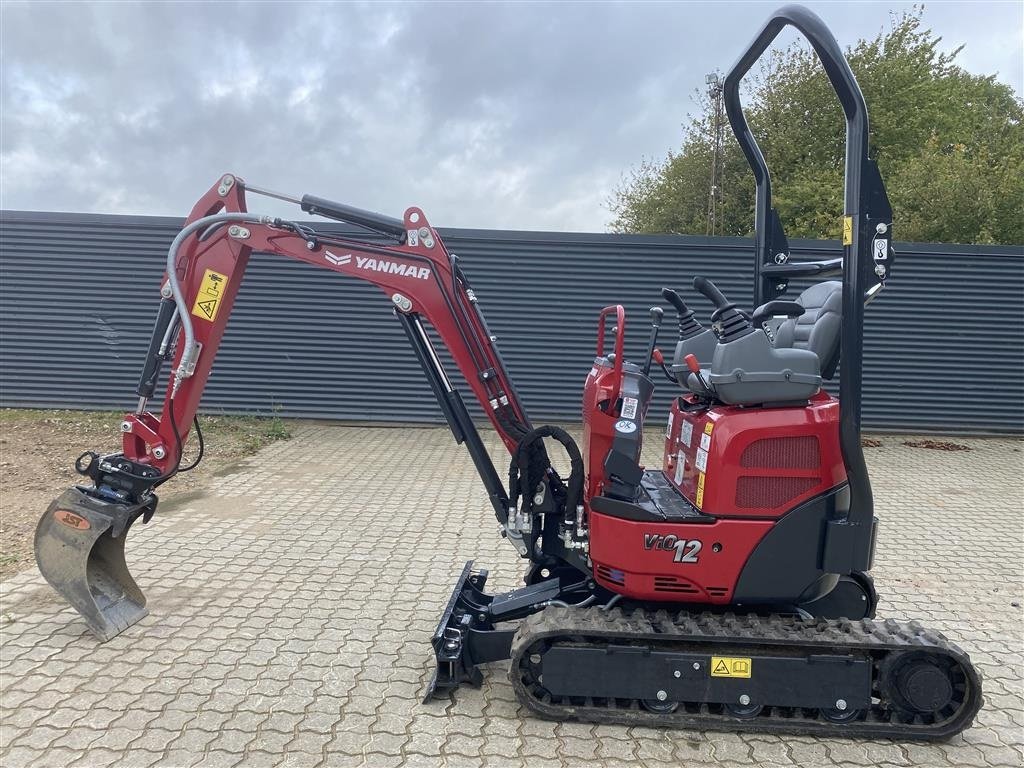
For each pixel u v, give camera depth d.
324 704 3.05
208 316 3.53
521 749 2.78
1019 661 3.67
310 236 3.37
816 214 19.62
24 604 3.94
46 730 2.81
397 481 6.95
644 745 2.83
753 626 2.93
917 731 2.86
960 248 9.30
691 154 23.89
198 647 3.53
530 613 3.36
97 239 9.19
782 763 2.74
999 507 6.62
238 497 6.27
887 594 4.56
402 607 4.07
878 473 7.87
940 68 23.62
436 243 3.33
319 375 9.47
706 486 2.95
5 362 9.38
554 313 9.37
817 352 3.18
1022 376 9.49
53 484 6.35
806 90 21.39
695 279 3.03
